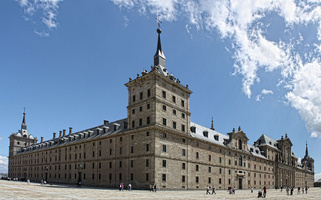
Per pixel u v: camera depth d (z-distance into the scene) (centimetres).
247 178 9438
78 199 2984
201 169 7069
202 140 7244
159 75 6112
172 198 3672
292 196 5406
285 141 13212
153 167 5516
